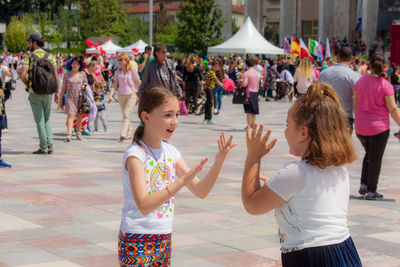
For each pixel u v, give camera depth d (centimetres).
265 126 1702
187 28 4291
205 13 4278
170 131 324
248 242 581
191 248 559
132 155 316
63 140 1330
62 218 658
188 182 305
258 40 3189
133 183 312
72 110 1298
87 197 762
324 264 273
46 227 622
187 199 767
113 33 8362
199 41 4241
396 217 699
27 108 2198
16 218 657
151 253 319
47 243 566
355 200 787
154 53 1014
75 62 1296
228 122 1823
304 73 1454
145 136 327
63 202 733
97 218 660
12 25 8100
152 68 1015
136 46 3612
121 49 3616
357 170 1017
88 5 8781
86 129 1462
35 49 1089
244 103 1507
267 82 2819
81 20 8556
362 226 655
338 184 280
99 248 553
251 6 6656
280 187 277
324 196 276
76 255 531
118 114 2027
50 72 1088
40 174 917
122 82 1298
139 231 316
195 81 2075
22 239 579
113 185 840
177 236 598
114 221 648
